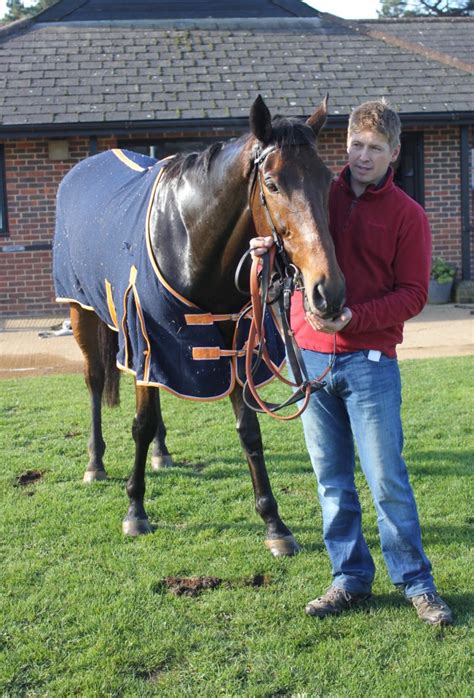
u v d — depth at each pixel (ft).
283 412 20.01
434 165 38.96
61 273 15.74
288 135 8.93
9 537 12.90
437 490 14.52
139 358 11.76
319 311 8.38
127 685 8.88
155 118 35.55
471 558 11.70
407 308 9.36
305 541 12.60
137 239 11.92
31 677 9.07
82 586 11.19
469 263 39.34
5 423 19.60
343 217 9.53
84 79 38.32
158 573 11.55
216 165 10.49
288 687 8.82
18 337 32.24
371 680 8.89
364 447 9.83
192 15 44.01
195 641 9.73
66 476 15.84
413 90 38.52
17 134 35.19
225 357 11.73
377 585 11.07
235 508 14.02
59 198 16.22
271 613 10.33
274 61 40.63
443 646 9.48
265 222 9.43
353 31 43.91
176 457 16.84
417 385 22.29
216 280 11.05
